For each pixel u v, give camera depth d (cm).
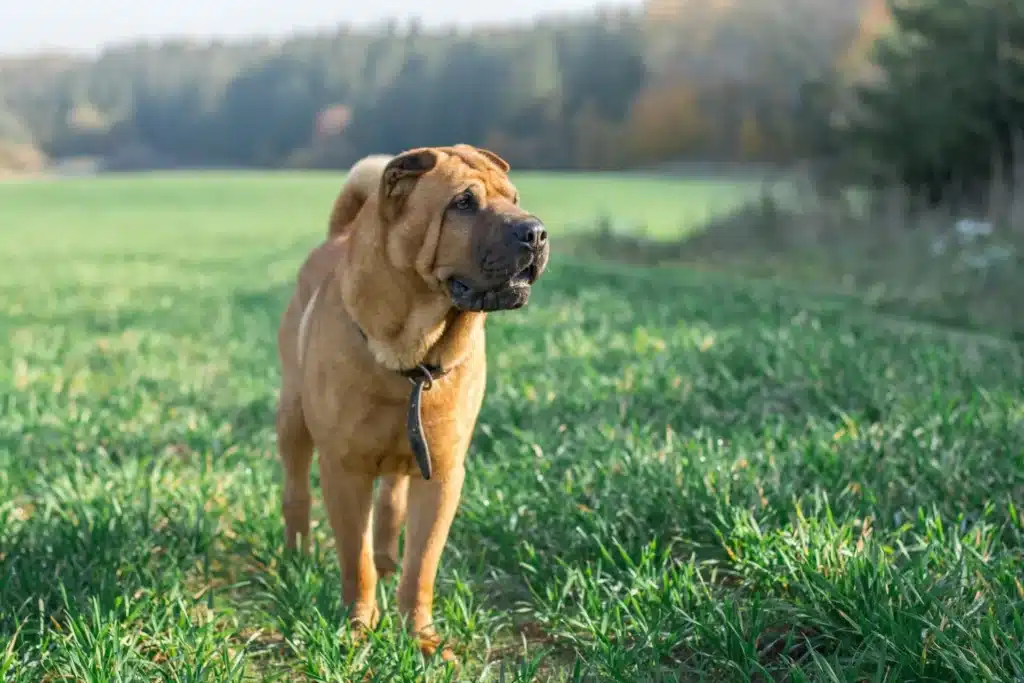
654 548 372
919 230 1458
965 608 306
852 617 317
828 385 598
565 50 9231
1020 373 643
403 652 315
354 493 341
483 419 577
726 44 6700
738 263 1512
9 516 437
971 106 1584
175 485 474
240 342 955
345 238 396
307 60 11331
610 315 952
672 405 579
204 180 7012
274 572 384
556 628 349
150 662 315
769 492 419
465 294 302
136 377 763
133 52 12531
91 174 10838
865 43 3488
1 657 310
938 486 426
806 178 1934
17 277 1673
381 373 320
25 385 727
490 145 9356
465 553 414
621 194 4328
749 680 300
